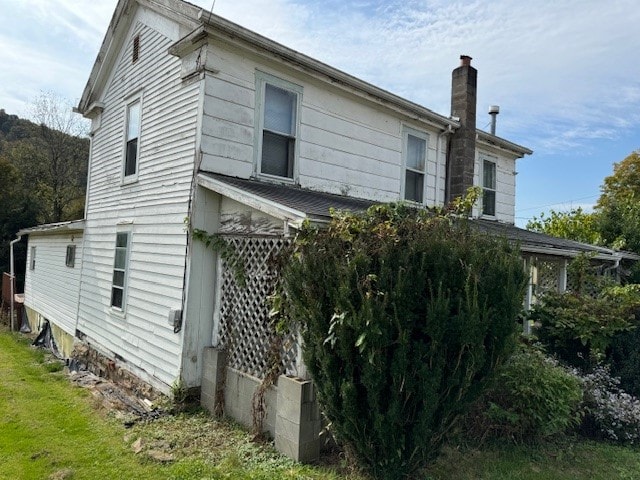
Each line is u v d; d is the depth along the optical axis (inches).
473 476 156.9
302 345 150.0
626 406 206.5
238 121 253.1
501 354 146.2
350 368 135.6
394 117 354.3
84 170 1107.3
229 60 249.9
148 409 231.9
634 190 922.7
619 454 185.0
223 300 234.7
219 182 222.7
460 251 143.4
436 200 388.2
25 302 629.0
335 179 307.0
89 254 391.5
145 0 300.8
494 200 456.8
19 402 237.5
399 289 133.3
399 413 134.0
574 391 189.9
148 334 275.4
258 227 217.2
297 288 150.0
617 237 469.7
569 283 362.9
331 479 150.6
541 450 182.7
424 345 134.3
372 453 139.2
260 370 201.9
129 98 334.6
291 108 283.3
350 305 132.8
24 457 169.2
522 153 483.5
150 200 290.4
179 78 264.5
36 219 870.4
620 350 245.4
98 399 247.3
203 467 158.6
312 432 170.1
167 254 261.3
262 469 159.8
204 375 230.8
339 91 309.7
